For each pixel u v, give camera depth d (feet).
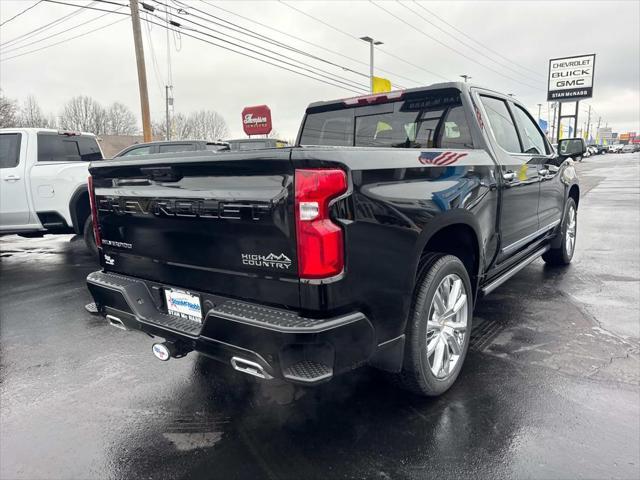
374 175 7.16
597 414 8.54
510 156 12.05
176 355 8.39
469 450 7.63
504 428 8.19
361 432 8.22
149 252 8.84
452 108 11.25
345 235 6.59
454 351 9.64
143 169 8.39
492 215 10.76
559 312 13.98
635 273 18.40
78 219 22.13
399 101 12.12
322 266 6.43
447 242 10.12
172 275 8.50
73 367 11.37
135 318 8.79
